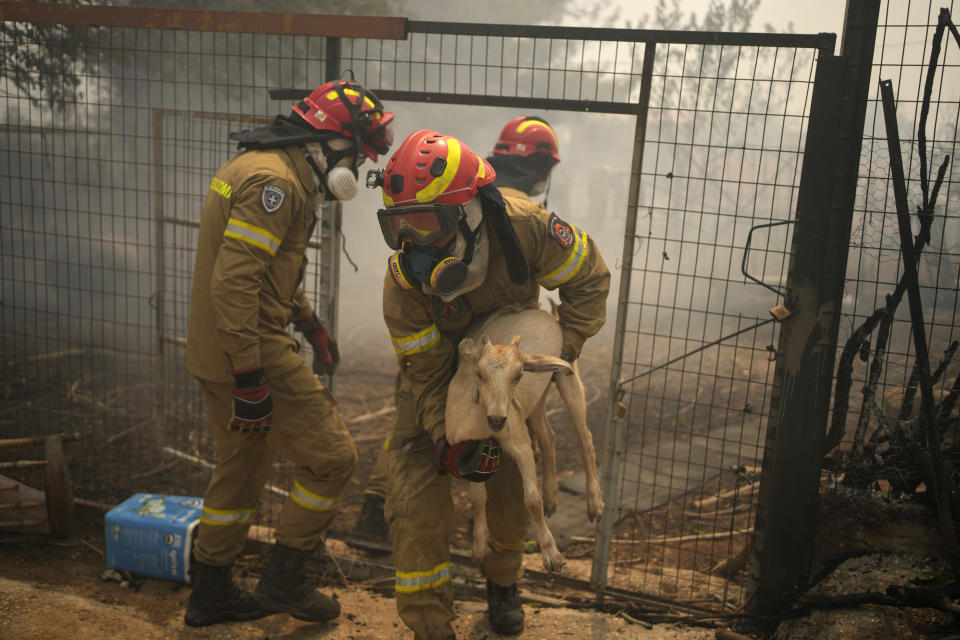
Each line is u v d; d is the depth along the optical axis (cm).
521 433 257
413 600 287
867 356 321
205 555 326
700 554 430
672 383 782
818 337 313
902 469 323
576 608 357
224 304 290
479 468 263
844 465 330
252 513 338
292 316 334
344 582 380
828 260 309
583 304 297
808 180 306
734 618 339
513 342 245
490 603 338
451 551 402
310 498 332
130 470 489
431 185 254
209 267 310
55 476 365
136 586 356
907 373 355
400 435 309
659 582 390
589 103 325
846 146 302
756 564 336
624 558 428
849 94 299
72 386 636
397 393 320
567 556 431
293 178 307
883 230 308
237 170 304
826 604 309
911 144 301
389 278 282
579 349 298
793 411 320
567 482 540
